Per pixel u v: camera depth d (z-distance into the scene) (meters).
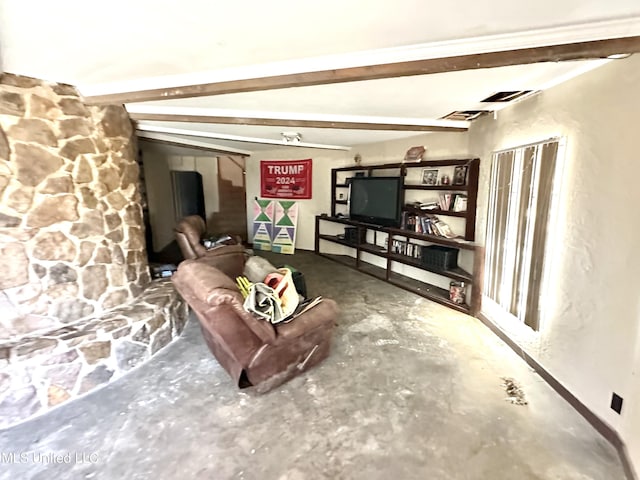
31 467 1.69
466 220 3.64
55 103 2.38
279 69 2.03
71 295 2.52
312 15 1.39
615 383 1.82
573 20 1.46
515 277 2.81
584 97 2.03
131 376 2.48
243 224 7.30
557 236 2.28
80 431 1.94
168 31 1.55
